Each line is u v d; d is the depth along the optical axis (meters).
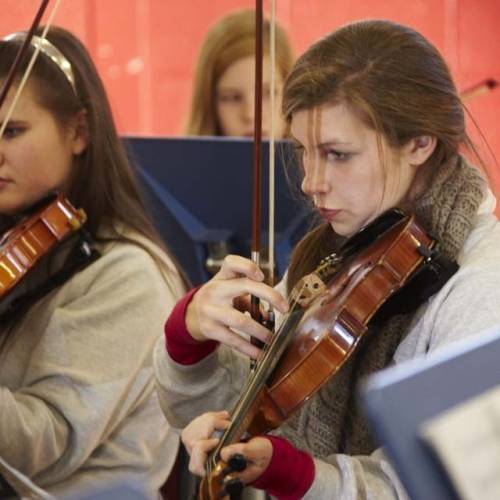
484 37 6.66
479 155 3.22
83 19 7.28
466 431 1.78
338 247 3.38
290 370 2.85
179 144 4.81
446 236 3.06
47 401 3.60
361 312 2.93
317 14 7.08
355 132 2.98
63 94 3.77
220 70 6.07
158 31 7.59
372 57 3.03
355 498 2.84
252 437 2.83
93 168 3.84
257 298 3.15
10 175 3.73
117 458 3.71
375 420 1.83
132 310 3.70
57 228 3.66
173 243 4.91
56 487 3.63
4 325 3.73
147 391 3.73
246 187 4.81
